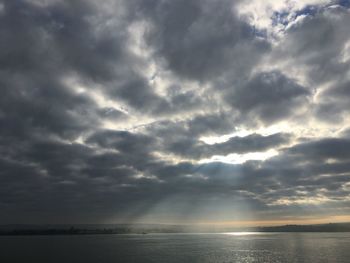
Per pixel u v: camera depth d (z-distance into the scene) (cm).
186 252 19762
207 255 17762
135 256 17175
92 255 17738
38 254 18300
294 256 16838
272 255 17500
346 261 14525
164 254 18412
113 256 17200
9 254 18250
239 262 14688
